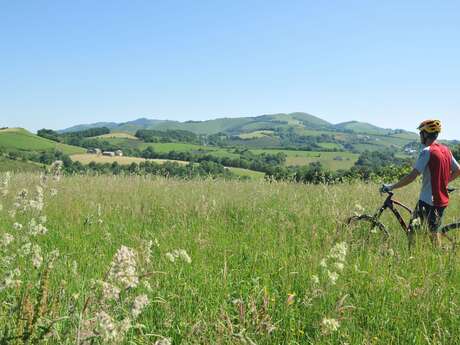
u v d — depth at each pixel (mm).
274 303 4395
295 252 6273
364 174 16031
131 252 2768
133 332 3598
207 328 3791
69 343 3039
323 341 3752
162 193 11656
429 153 7234
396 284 4859
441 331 3957
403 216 8906
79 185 12672
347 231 6941
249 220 8664
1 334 3043
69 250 6070
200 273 5145
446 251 6133
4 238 4555
